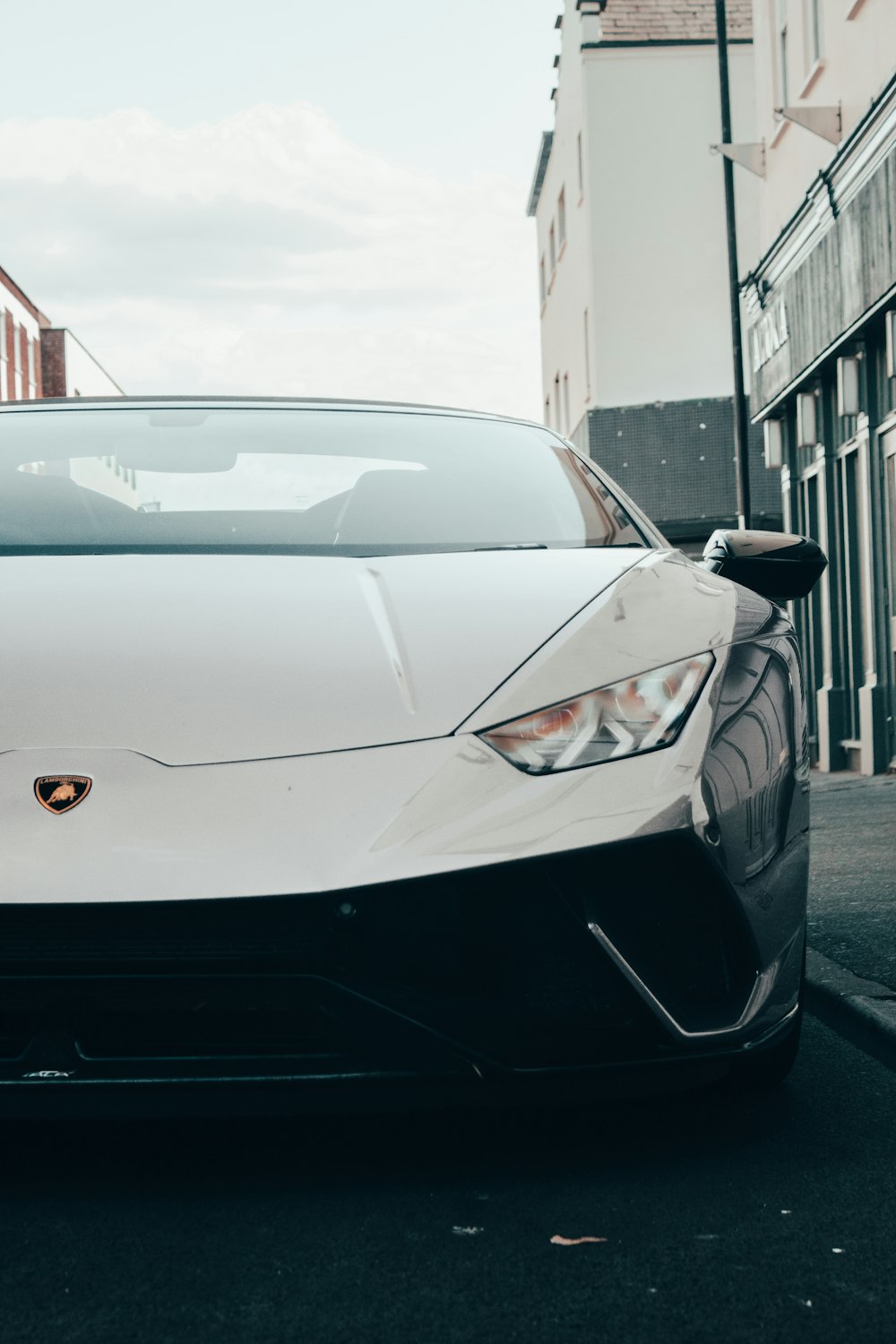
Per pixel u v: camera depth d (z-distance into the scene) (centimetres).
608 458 2017
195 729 248
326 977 233
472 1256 221
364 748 246
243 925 232
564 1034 241
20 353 5109
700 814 250
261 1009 236
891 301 992
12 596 288
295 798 239
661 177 2039
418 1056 237
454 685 258
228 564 306
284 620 276
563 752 249
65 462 360
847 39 1081
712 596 298
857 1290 209
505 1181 253
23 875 232
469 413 410
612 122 2041
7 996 234
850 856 629
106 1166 261
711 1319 200
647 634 274
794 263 1248
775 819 270
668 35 2034
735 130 2036
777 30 1318
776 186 1331
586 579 299
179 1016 236
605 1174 257
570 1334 196
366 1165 261
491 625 275
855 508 1198
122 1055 236
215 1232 230
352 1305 204
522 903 239
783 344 1298
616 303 2044
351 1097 238
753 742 267
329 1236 229
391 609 282
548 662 263
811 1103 302
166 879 231
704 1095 304
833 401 1247
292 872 232
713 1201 244
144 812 238
